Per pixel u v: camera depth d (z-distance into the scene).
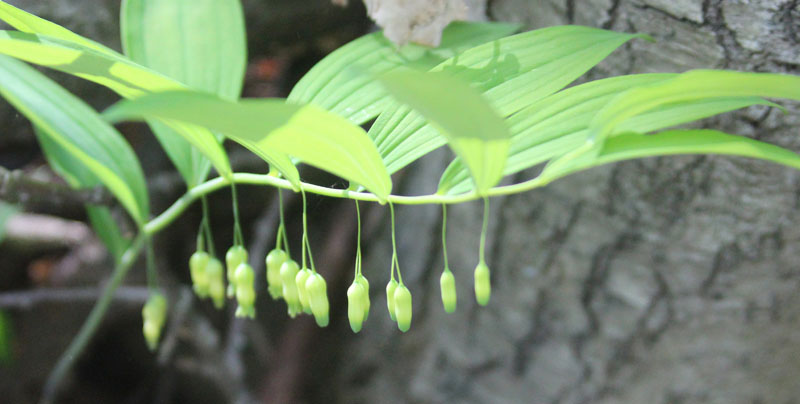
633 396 0.79
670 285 0.74
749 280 0.72
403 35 0.67
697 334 0.75
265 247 0.95
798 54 0.65
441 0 0.67
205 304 1.01
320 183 0.90
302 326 1.00
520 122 0.61
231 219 0.97
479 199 0.77
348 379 1.00
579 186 0.73
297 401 1.00
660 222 0.72
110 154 0.67
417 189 0.84
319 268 0.96
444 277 0.62
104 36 0.74
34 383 0.98
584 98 0.61
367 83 0.65
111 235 0.75
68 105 0.66
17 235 0.97
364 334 0.97
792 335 0.74
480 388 0.86
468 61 0.64
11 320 0.94
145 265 0.92
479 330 0.83
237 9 0.68
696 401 0.77
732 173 0.69
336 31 0.83
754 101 0.60
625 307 0.76
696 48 0.67
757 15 0.65
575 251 0.76
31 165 0.87
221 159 0.63
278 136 0.58
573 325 0.78
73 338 0.98
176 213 0.68
